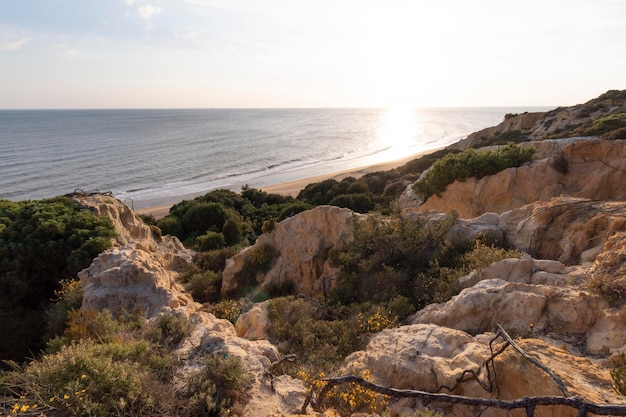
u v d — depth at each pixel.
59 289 15.41
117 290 10.37
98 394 5.11
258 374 6.63
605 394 4.95
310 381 6.91
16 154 89.94
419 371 6.30
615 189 17.22
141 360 6.42
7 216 18.64
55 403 4.84
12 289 14.76
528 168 19.02
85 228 17.67
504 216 14.30
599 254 9.78
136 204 53.09
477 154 20.92
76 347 5.95
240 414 5.62
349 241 15.41
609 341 7.09
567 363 5.66
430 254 13.54
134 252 12.54
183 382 6.08
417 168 43.50
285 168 80.19
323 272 16.50
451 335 6.98
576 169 18.48
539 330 7.84
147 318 9.12
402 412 5.91
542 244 12.66
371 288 12.61
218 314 13.91
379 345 7.34
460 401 2.86
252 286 17.77
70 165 77.25
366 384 3.55
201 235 30.91
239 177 71.06
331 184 43.84
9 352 12.94
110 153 93.44
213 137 134.75
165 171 74.62
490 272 10.45
